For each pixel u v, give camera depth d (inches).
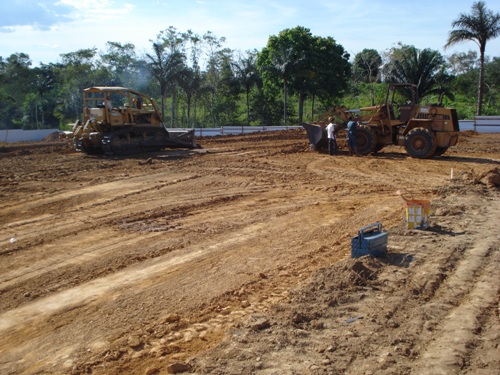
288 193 539.2
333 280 270.7
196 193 542.9
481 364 190.7
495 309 240.1
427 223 374.9
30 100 2598.4
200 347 211.3
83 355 211.5
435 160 764.0
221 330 225.5
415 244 337.4
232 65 2122.3
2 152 922.7
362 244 307.3
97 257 341.4
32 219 446.0
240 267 311.6
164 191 553.9
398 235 359.6
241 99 2623.0
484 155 834.2
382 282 272.7
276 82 2050.9
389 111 813.2
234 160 775.1
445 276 282.4
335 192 539.5
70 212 467.8
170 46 1859.0
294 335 214.2
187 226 414.6
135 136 869.2
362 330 219.1
